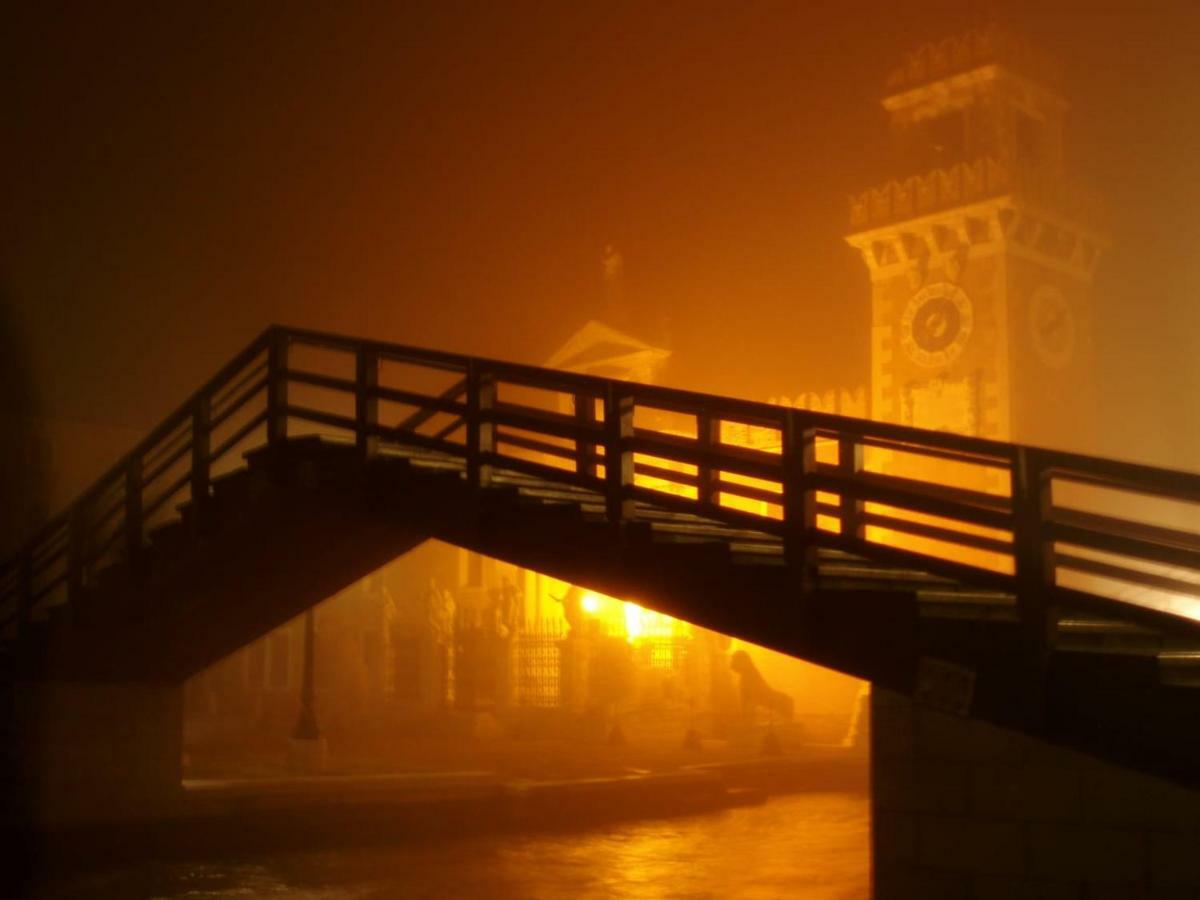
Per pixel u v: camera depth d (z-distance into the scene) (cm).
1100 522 967
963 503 1005
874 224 3791
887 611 993
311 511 1529
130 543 1761
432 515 1384
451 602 3791
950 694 955
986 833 1073
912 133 3844
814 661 1030
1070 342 3756
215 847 1984
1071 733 895
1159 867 1006
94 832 1900
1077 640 998
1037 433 3591
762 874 1869
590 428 1229
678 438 1228
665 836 2225
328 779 2184
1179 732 855
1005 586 923
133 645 1845
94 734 1925
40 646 1892
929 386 3681
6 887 1688
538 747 3184
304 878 1780
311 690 2398
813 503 1041
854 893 1733
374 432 1460
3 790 1895
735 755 3089
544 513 1261
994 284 3597
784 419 1062
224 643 1886
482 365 1342
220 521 1648
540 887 1752
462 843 2095
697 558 1122
